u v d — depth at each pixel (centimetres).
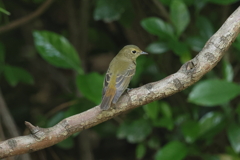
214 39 616
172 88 621
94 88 878
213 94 864
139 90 629
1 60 1128
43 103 1395
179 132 1122
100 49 1386
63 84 1430
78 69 927
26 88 1416
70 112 977
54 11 1427
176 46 930
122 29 1291
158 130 1195
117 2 1079
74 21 1267
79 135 1240
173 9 948
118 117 1134
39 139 604
